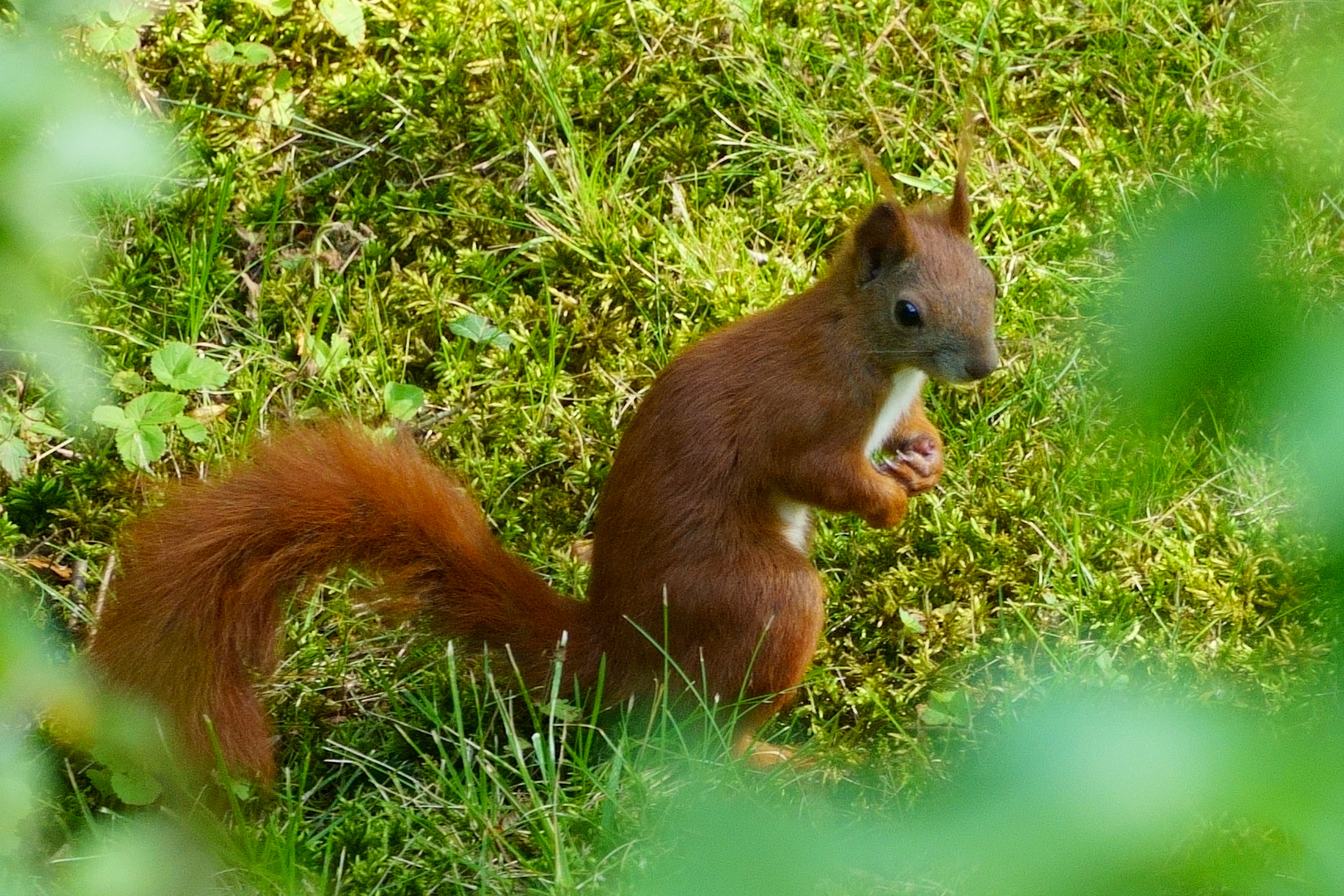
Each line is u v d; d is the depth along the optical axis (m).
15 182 3.30
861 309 7.20
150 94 9.69
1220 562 8.53
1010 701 7.77
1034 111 10.50
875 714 7.84
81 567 8.24
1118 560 8.61
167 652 6.62
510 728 7.03
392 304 9.38
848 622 8.38
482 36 10.22
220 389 9.03
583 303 9.44
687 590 7.12
